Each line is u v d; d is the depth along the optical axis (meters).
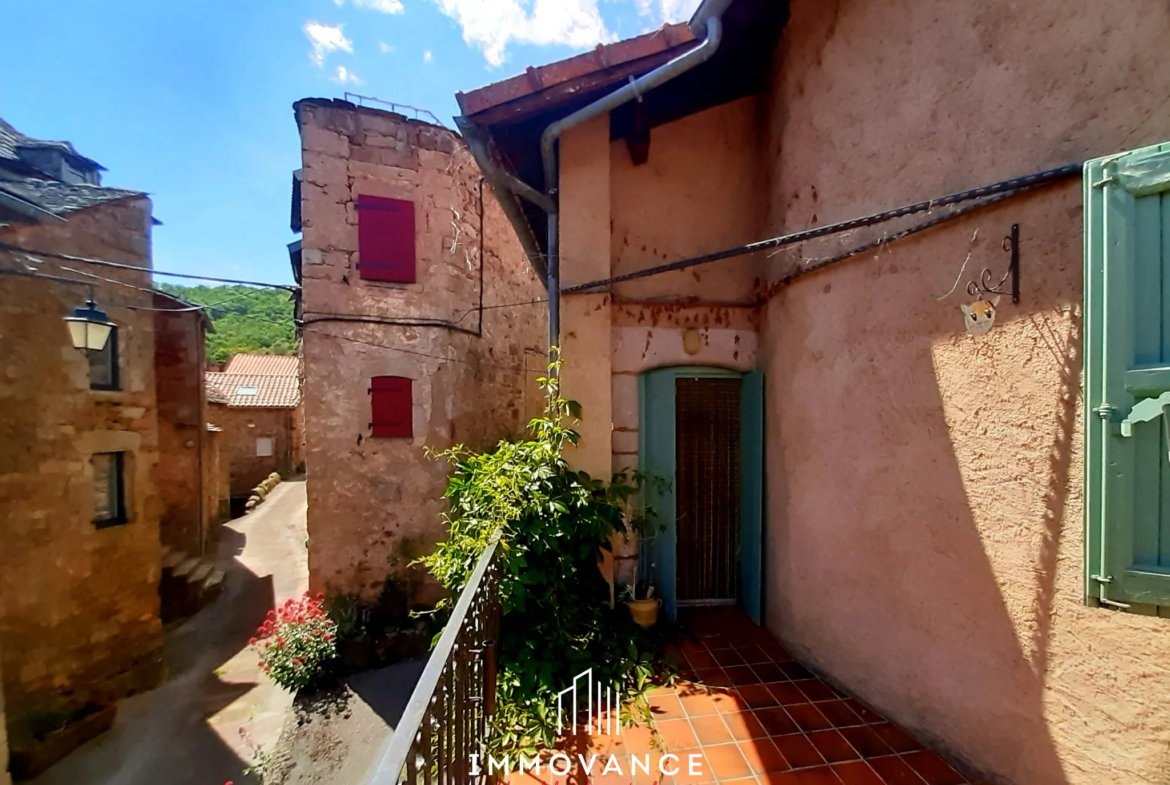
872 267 2.36
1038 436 1.68
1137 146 1.40
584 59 2.75
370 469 7.07
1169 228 1.17
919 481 2.14
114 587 6.20
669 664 2.86
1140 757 1.44
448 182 7.56
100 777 5.06
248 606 9.02
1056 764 1.66
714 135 3.47
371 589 7.02
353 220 7.04
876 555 2.37
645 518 3.38
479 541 2.50
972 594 1.93
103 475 6.34
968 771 1.96
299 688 6.05
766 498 3.31
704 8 2.56
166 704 6.20
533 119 3.15
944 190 2.00
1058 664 1.65
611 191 3.39
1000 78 1.78
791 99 2.95
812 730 2.29
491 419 8.65
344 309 7.00
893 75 2.22
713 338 3.46
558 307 3.53
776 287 3.11
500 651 2.56
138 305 6.74
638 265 3.42
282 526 14.20
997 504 1.83
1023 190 1.70
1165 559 1.18
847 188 2.50
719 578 3.68
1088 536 1.30
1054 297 1.62
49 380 5.59
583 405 3.23
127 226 6.66
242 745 5.45
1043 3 1.64
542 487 2.75
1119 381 1.22
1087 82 1.52
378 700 5.91
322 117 6.90
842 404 2.57
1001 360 1.80
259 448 18.48
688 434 3.64
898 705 2.28
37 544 5.43
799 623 2.91
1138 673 1.45
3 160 6.27
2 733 3.98
